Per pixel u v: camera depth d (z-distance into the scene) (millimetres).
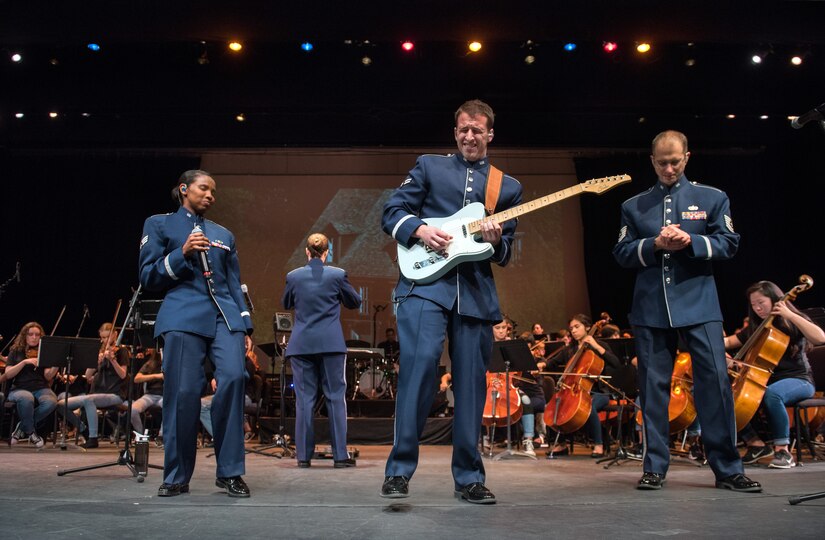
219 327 3262
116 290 11906
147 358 8430
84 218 11984
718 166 11812
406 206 3016
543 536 2145
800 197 11305
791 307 4957
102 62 9844
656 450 3449
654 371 3539
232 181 12211
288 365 10352
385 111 10812
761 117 10773
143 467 3857
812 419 6402
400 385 2850
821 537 2135
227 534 2189
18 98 10172
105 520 2445
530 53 9469
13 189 11906
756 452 5016
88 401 7184
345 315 11875
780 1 8422
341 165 12297
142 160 12102
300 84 10070
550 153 12344
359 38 8867
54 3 8477
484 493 2820
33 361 7355
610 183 2955
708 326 3441
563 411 6266
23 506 2783
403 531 2230
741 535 2160
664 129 11188
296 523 2381
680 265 3510
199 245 3129
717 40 8703
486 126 3051
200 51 9594
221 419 3180
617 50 9531
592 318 11992
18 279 10172
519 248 12250
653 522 2391
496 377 6762
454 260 2830
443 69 9859
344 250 12102
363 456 6379
